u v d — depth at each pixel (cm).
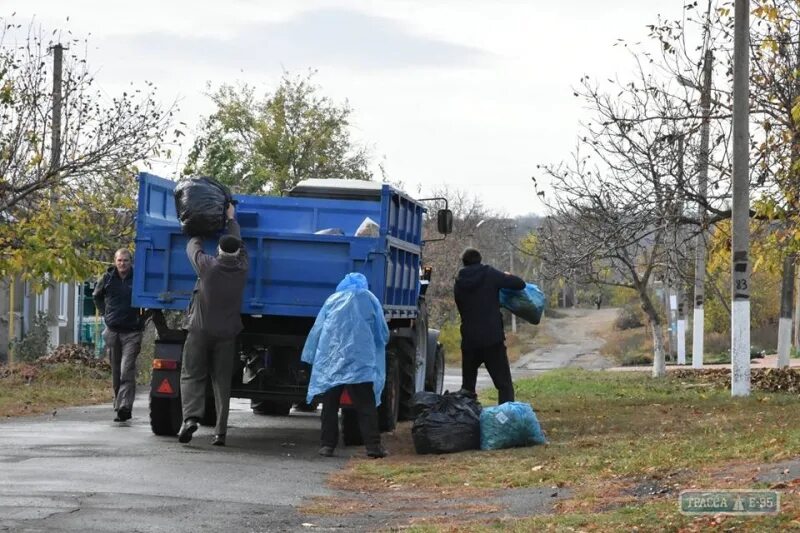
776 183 2922
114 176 3469
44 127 3322
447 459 1836
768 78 3012
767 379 3719
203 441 2069
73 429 2206
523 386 3750
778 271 3153
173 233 2059
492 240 11944
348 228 2364
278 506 1373
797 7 2981
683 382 3888
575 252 3572
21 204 3366
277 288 2034
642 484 1424
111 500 1350
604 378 4266
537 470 1617
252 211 2373
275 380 2131
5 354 4388
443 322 9006
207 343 1964
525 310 2323
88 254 3369
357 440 2066
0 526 1173
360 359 1894
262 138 6650
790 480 1315
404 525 1247
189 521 1243
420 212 2459
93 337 5325
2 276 3158
